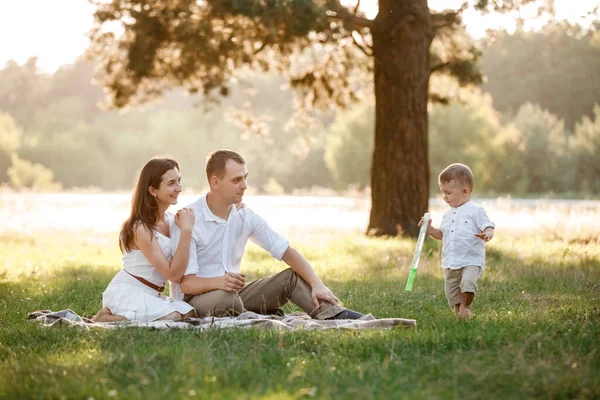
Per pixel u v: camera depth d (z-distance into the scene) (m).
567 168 64.62
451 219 7.05
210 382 4.24
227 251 6.67
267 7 14.84
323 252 14.78
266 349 5.22
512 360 4.68
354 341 5.26
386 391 4.10
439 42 20.81
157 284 6.72
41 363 4.84
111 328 6.12
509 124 64.88
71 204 35.19
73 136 86.06
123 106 19.48
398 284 10.24
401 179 17.80
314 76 21.38
